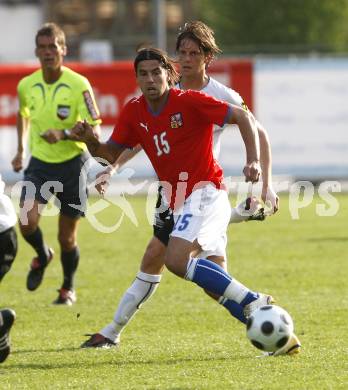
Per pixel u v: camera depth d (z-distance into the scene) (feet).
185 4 622.13
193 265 87.76
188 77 98.27
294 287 136.05
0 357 83.71
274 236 195.42
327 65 277.44
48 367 87.76
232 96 98.78
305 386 78.18
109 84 268.82
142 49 88.33
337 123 279.08
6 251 88.17
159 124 89.76
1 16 579.48
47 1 589.73
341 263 158.51
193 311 118.62
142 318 114.32
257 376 81.76
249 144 87.92
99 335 97.55
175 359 90.22
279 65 276.62
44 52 124.77
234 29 513.04
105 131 269.23
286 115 277.64
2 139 266.36
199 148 90.27
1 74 264.52
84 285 140.97
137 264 160.86
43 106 126.52
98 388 79.10
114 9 603.67
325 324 108.27
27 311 121.08
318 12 508.12
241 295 87.76
